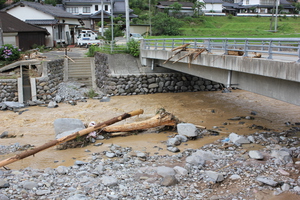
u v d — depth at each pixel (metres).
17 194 8.09
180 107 20.03
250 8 67.56
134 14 58.56
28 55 26.05
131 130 14.67
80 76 27.89
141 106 20.58
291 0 77.81
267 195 8.12
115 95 24.28
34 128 16.11
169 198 8.00
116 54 25.88
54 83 24.30
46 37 40.09
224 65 13.98
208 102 21.48
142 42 25.70
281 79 11.29
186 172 9.50
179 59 17.66
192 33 45.84
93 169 10.16
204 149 12.10
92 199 7.78
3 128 16.11
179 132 13.88
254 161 10.41
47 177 9.38
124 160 11.00
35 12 41.75
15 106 20.55
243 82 13.81
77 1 61.00
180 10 60.56
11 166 10.88
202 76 17.64
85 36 44.47
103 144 13.34
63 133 13.20
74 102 21.61
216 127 15.16
